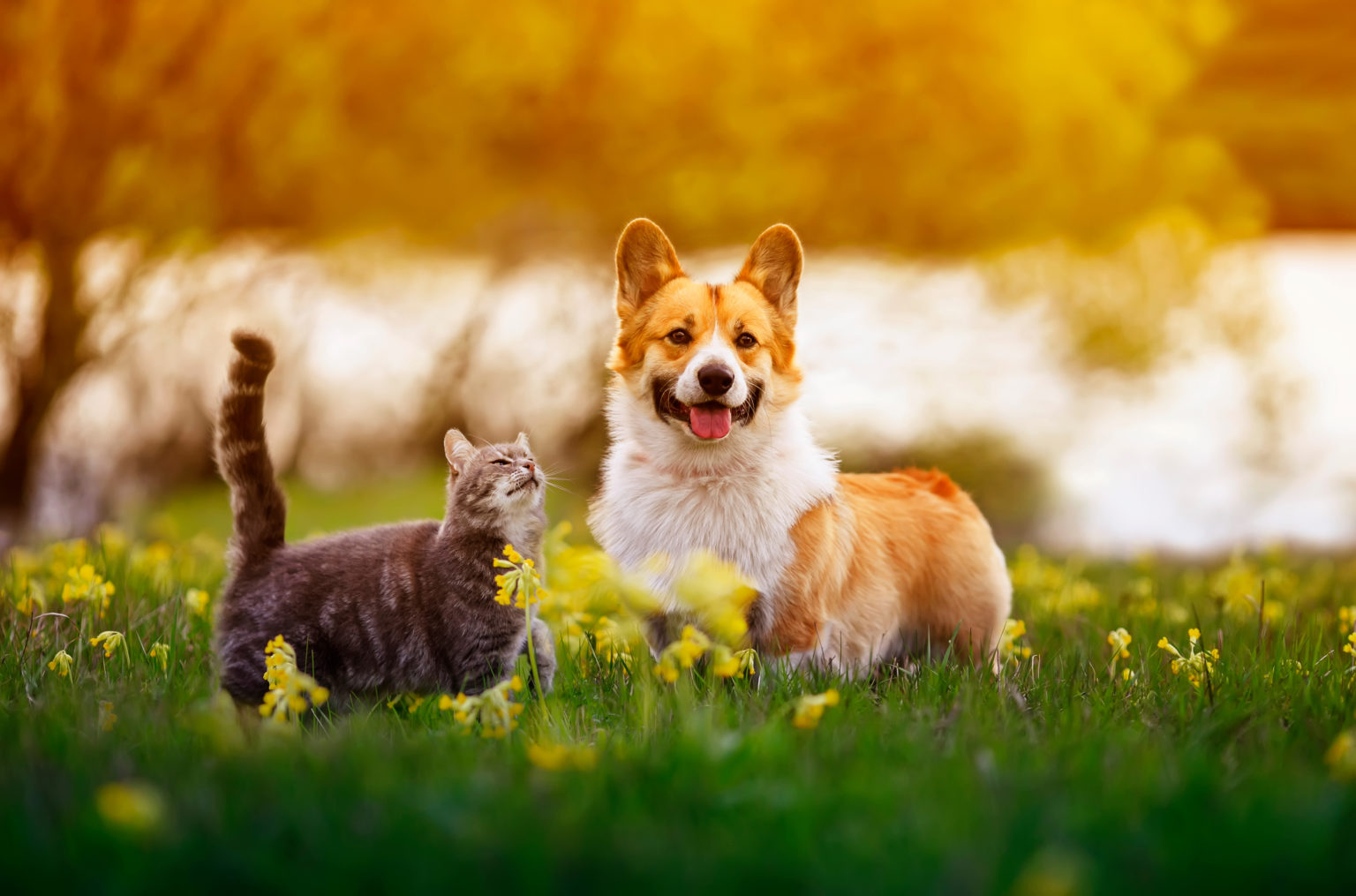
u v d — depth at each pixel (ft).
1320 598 21.67
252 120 41.27
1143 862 7.48
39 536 35.86
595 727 11.72
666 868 7.44
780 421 15.06
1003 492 44.65
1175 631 17.01
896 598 15.89
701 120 42.80
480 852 7.55
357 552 13.87
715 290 15.02
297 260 48.39
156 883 7.21
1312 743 10.51
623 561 14.83
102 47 39.86
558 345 49.44
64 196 40.83
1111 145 43.32
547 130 43.70
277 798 8.63
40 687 12.60
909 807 8.46
